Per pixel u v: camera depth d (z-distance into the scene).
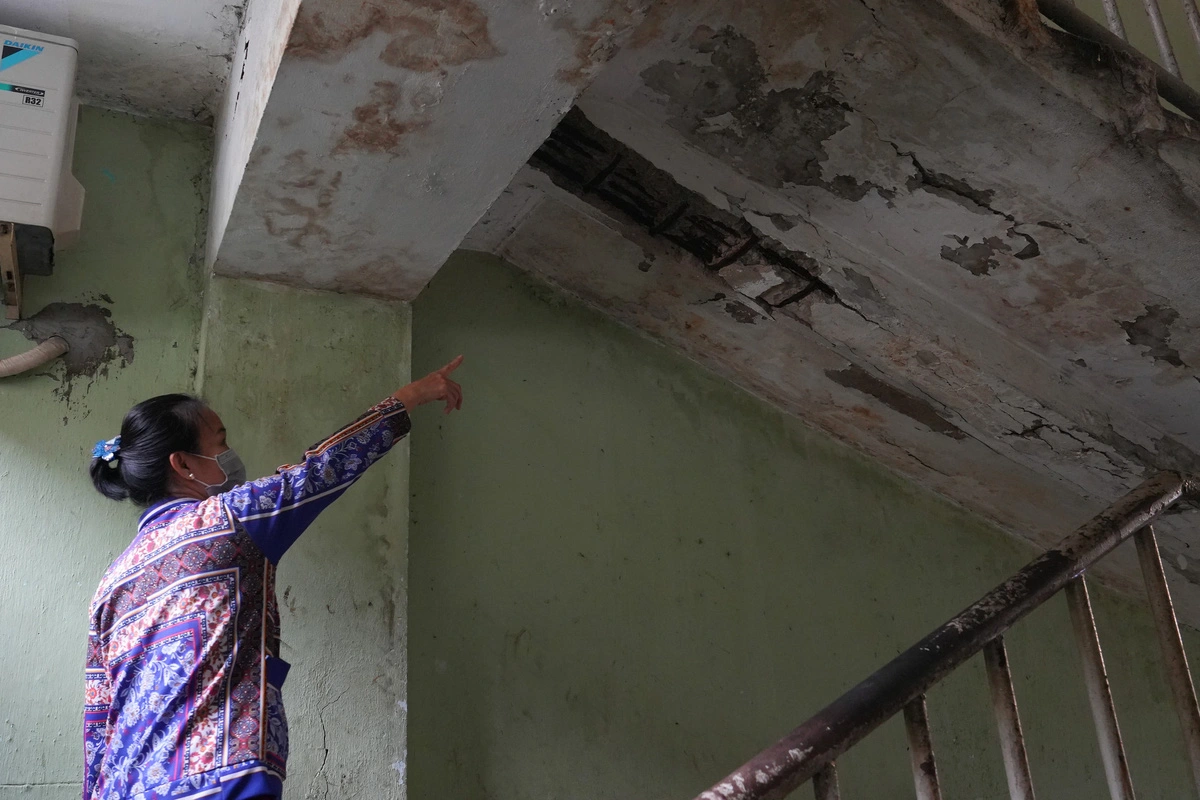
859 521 3.22
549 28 1.65
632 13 1.64
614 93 2.26
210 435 1.75
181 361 2.38
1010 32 1.95
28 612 2.07
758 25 2.04
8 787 1.96
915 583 3.24
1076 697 3.38
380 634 2.19
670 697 2.70
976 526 3.45
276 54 1.72
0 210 2.07
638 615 2.74
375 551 2.25
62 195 2.24
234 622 1.49
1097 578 3.52
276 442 2.24
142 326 2.37
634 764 2.58
